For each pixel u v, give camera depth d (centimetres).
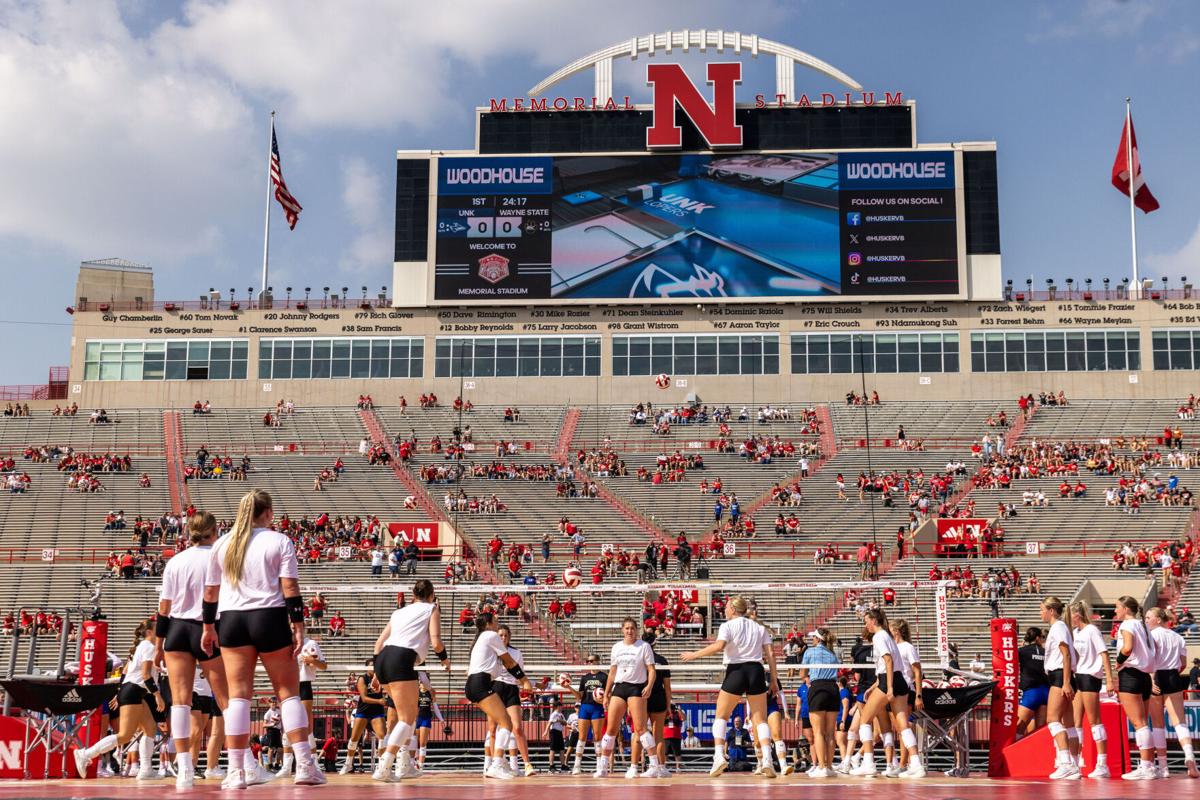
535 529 5888
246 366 7594
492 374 7488
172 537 5575
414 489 6366
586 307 7500
